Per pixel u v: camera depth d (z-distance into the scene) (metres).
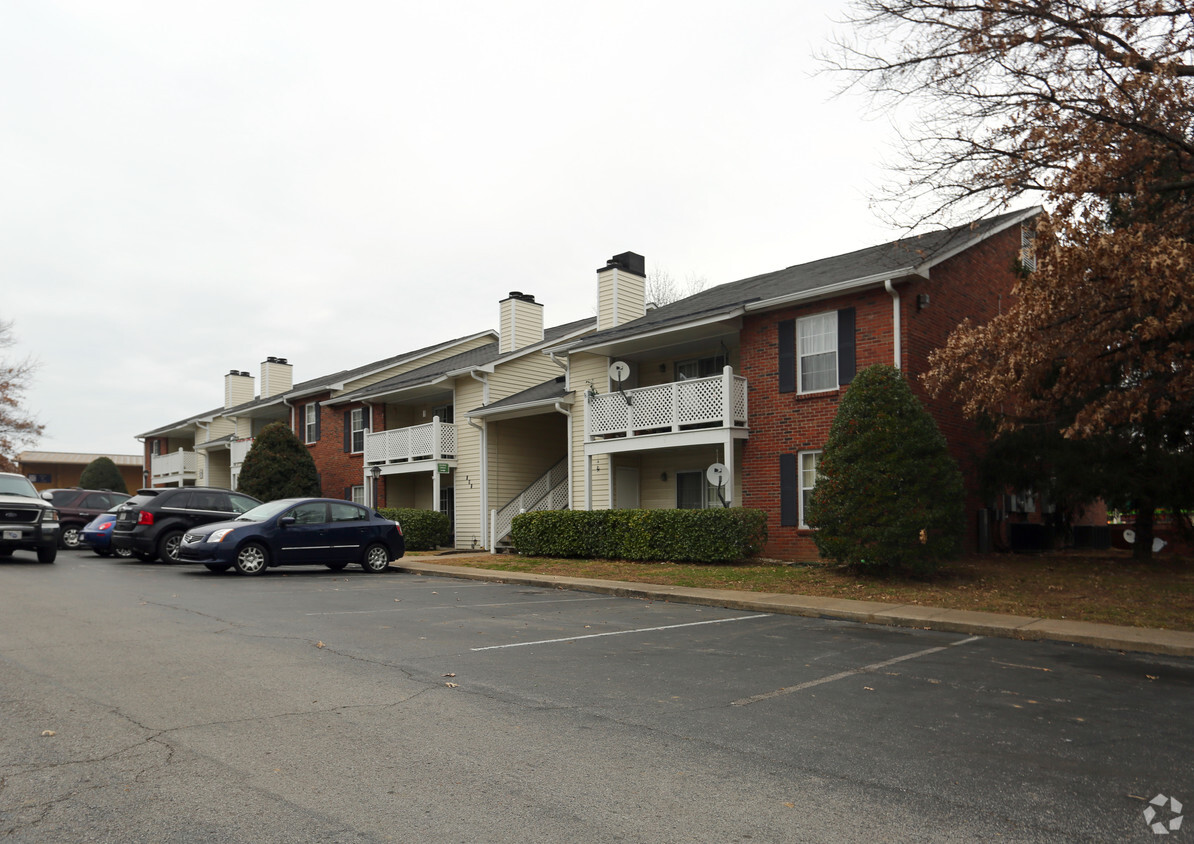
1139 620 10.74
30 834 3.77
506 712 6.10
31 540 17.78
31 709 5.86
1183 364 10.56
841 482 14.81
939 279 17.81
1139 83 10.56
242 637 8.98
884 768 4.93
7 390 39.22
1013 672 7.96
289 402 35.00
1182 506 14.91
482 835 3.86
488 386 25.95
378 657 8.08
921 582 14.26
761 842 3.83
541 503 25.75
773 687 7.11
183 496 19.31
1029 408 14.47
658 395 20.12
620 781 4.64
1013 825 4.07
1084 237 9.90
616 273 23.89
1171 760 5.15
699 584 14.88
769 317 18.91
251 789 4.39
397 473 28.70
